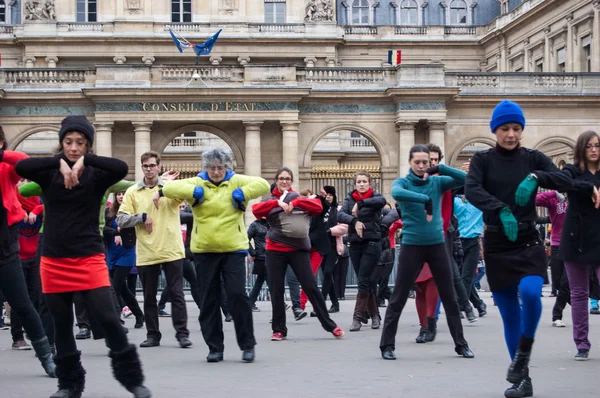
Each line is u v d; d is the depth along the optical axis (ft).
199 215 42.60
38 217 50.83
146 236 49.67
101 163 30.42
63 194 30.48
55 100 151.33
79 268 30.60
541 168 32.81
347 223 56.44
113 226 59.11
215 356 42.88
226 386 35.35
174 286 49.78
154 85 149.79
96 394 33.99
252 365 41.57
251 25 223.10
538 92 156.56
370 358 43.88
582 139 42.16
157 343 50.19
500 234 32.35
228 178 42.78
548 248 111.24
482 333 55.21
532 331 31.55
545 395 32.99
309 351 46.93
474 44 243.60
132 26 220.02
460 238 64.69
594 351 46.14
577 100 156.15
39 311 46.88
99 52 218.79
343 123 154.71
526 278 31.76
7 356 46.44
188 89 148.36
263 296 90.12
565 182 31.78
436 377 37.47
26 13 218.18
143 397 30.60
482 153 33.09
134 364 30.73
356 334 55.47
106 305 30.66
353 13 254.47
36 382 37.24
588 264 42.42
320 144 215.31
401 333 55.93
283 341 51.75
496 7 254.06
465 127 156.66
